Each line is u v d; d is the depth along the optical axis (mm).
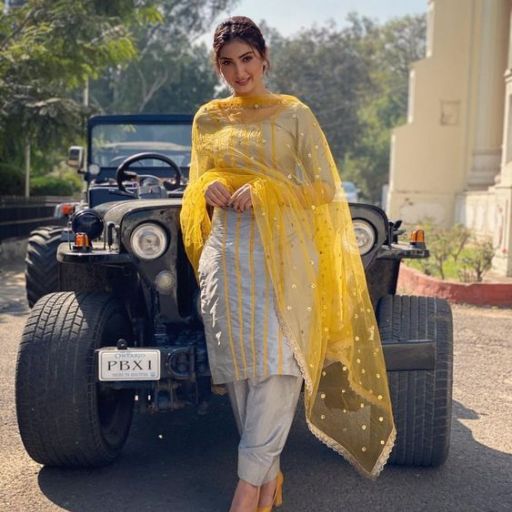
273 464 3010
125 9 15367
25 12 14617
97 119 7219
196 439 4203
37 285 6102
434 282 9258
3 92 13234
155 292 3588
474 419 4633
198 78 41031
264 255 2902
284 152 2984
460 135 20531
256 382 2908
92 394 3434
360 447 3213
